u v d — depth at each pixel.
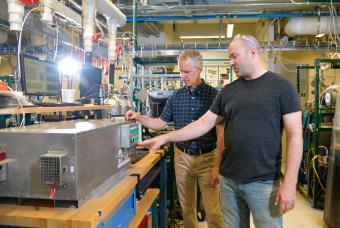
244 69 1.53
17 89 1.97
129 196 1.49
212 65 7.02
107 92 3.29
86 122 1.51
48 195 1.07
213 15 4.43
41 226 1.01
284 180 1.46
